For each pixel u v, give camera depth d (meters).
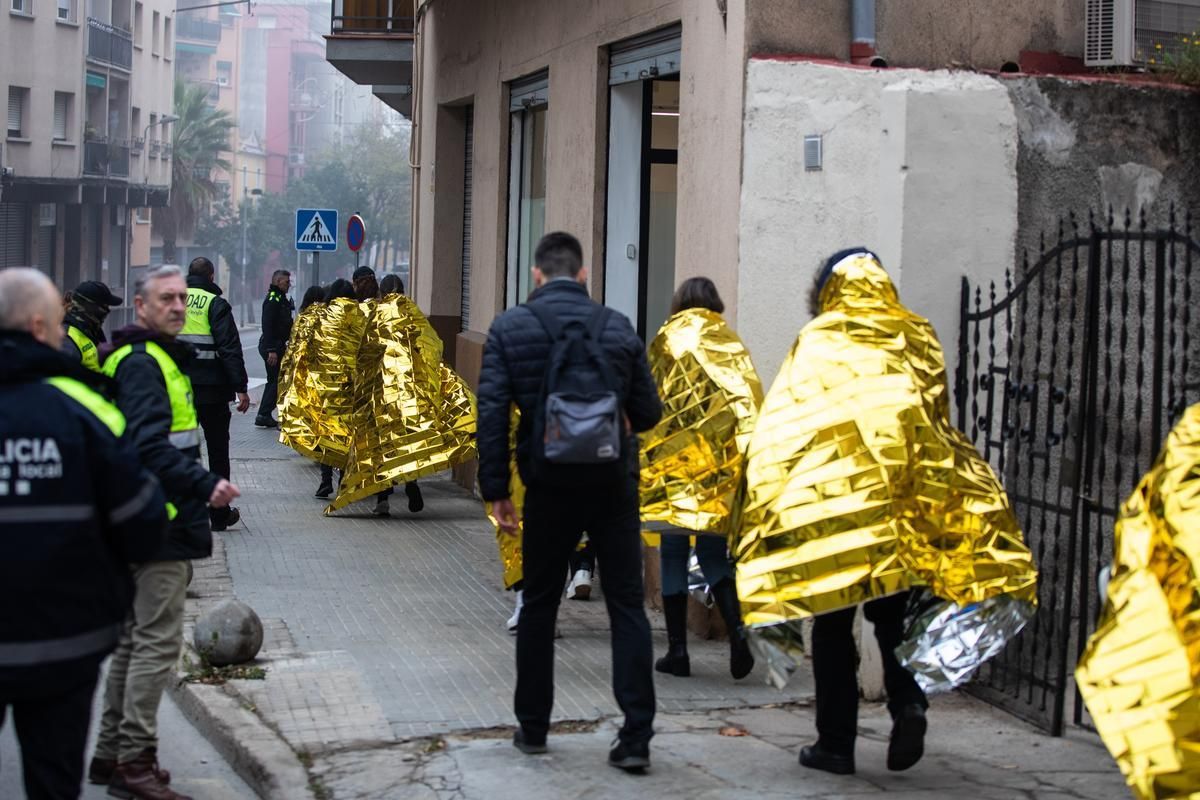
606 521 5.70
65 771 4.13
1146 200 7.70
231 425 21.52
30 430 4.07
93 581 4.12
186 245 82.75
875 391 5.46
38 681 4.03
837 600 5.27
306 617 8.62
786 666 5.51
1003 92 7.00
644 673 5.72
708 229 8.32
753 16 7.61
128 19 59.44
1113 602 4.27
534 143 13.44
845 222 7.37
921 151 6.88
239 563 10.38
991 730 6.39
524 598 5.92
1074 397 7.55
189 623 8.27
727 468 7.05
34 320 4.21
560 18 11.86
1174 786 4.04
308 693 6.84
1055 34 8.05
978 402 7.01
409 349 12.37
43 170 50.47
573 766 5.78
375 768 5.77
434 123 17.14
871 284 5.70
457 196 17.11
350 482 12.43
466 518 12.91
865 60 7.61
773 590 5.34
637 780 5.61
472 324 15.22
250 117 121.88
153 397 5.48
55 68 50.97
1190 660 4.09
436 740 6.16
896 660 5.55
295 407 13.84
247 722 6.33
